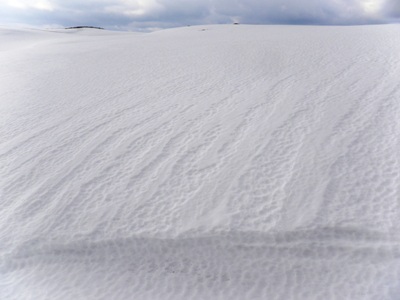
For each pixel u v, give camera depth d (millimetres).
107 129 9133
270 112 8711
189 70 13836
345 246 5148
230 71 12891
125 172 7180
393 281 4641
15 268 5602
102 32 75125
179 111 9609
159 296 4945
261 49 16312
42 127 9898
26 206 6621
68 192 6824
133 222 5906
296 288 4828
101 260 5555
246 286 4961
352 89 9508
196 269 5270
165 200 6273
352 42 15500
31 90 13734
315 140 7250
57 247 5734
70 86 13711
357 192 5867
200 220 5750
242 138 7719
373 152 6699
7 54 25156
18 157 8367
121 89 12422
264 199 5969
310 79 10789
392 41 14633
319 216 5508
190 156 7379
